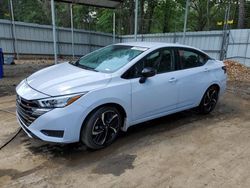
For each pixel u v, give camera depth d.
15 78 8.98
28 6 31.31
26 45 18.48
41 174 3.02
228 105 6.36
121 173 3.10
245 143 4.10
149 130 4.46
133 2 29.16
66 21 32.06
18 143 3.77
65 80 3.52
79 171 3.11
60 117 3.15
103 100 3.45
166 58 4.41
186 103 4.80
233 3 27.50
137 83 3.84
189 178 3.05
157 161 3.41
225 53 14.89
